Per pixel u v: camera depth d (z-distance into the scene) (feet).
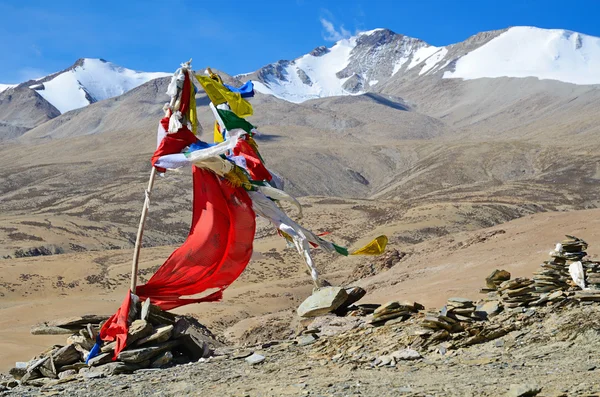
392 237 329.93
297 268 274.16
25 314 177.17
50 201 582.76
